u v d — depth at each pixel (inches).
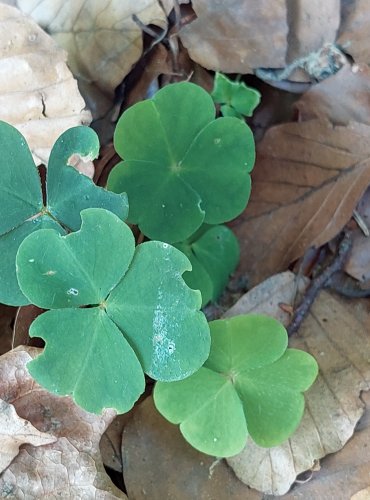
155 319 4.4
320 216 5.9
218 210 5.5
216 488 5.5
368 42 5.7
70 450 5.2
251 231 6.1
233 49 6.0
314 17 5.7
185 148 5.4
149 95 6.2
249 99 6.0
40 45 5.7
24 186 4.7
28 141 5.7
